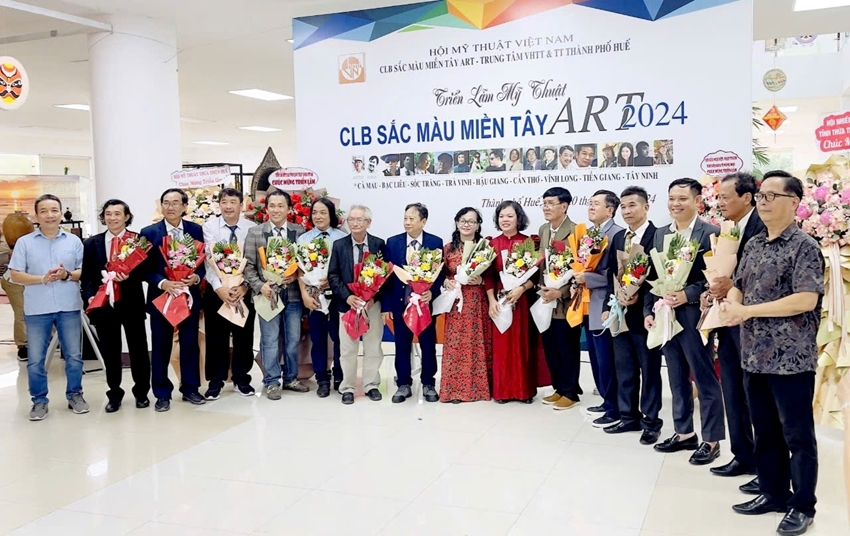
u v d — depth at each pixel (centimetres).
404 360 507
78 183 1258
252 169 1878
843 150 416
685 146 520
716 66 507
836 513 302
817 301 263
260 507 321
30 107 1164
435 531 293
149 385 503
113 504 328
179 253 473
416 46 586
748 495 324
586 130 544
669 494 327
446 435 422
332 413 476
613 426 424
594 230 431
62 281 480
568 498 325
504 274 471
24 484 355
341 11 649
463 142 579
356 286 484
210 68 897
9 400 535
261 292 498
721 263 314
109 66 650
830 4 632
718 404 363
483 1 564
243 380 528
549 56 549
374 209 610
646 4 521
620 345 413
